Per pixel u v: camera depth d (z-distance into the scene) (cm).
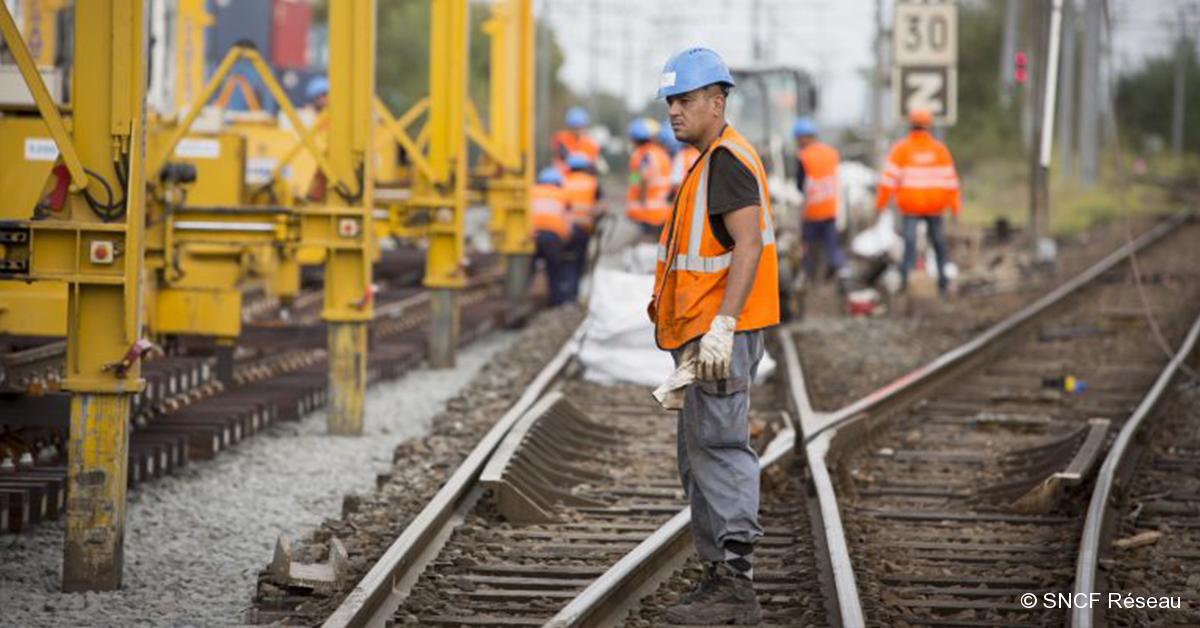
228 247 3466
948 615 1581
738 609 1509
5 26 1644
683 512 1886
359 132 2717
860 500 2195
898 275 4866
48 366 2295
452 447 2411
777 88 6669
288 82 7138
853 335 4119
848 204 7338
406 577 1634
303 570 1600
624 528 1920
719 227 1462
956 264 6650
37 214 1709
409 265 5234
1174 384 3244
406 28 14275
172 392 2542
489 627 1475
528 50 4697
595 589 1493
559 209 4941
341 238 2719
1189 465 2389
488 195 4719
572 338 3644
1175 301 4959
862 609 1489
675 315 1484
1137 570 1753
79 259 1677
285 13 8669
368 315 2712
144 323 2689
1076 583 1541
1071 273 6150
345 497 2012
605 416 2823
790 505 2073
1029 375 3472
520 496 1945
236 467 2372
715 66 1471
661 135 5378
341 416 2708
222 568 1784
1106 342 4012
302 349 3375
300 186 4341
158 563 1797
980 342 3619
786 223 5553
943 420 2898
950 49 5203
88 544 1678
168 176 2714
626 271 3594
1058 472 2097
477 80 14825
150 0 3975
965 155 15438
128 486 2136
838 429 2458
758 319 1476
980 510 2114
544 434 2355
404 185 4350
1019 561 1806
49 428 2141
